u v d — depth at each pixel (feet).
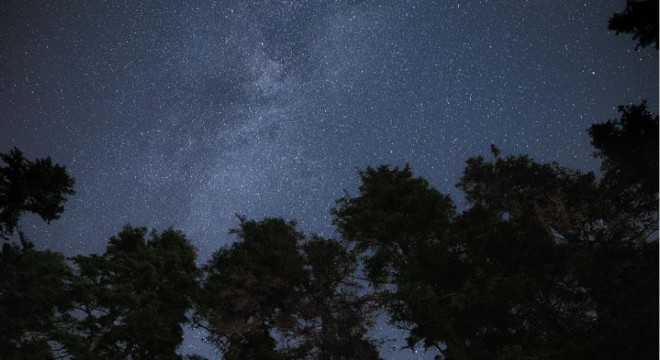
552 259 55.11
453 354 52.90
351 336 61.93
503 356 44.42
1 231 55.88
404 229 63.67
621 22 34.17
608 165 62.34
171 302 69.67
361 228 66.69
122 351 63.10
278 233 77.25
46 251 60.34
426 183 69.10
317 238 72.59
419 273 56.18
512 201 68.69
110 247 73.31
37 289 56.85
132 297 62.80
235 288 67.05
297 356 61.41
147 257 70.44
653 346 40.83
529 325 57.06
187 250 74.79
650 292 44.42
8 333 55.42
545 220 60.85
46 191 56.13
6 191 54.13
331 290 68.90
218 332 65.62
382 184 69.51
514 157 72.38
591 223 60.39
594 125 47.01
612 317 46.32
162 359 62.90
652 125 44.11
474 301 51.55
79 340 57.47
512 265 56.90
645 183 50.37
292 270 70.23
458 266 57.47
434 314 51.24
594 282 51.39
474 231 58.90
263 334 67.56
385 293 55.47
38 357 52.90
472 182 74.64
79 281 60.80
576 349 42.60
